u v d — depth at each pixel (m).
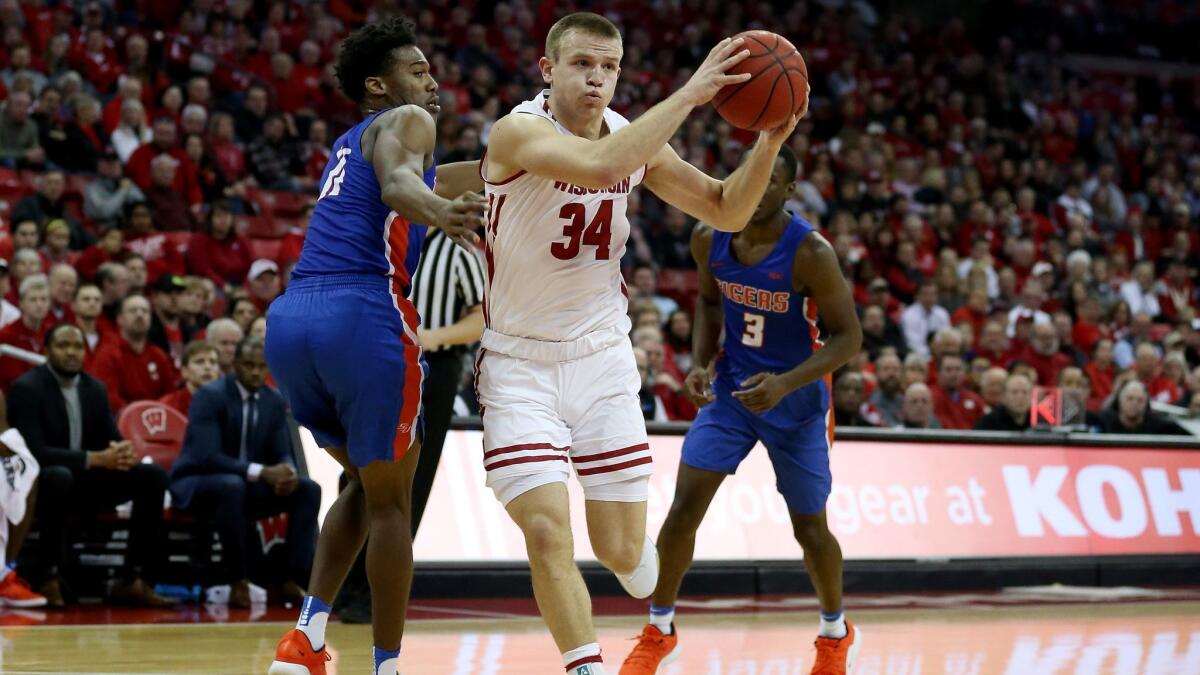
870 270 22.36
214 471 11.66
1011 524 14.56
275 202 20.77
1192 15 38.69
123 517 12.26
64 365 11.54
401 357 5.93
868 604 12.49
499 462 5.74
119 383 13.73
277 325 6.00
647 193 23.09
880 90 30.72
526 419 5.77
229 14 24.12
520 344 5.90
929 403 16.23
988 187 29.02
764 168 5.92
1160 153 32.81
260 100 21.91
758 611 11.68
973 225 25.98
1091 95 34.84
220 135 20.94
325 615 6.20
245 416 11.97
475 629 10.00
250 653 8.30
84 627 9.70
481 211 5.22
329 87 23.64
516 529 12.44
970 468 14.59
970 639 9.67
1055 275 25.33
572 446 5.97
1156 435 17.09
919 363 17.23
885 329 20.31
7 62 20.89
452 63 25.58
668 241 22.59
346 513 6.28
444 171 7.08
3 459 10.88
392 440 5.93
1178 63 38.09
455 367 9.78
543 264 5.81
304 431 12.19
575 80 5.66
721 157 25.58
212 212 18.44
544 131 5.52
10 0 21.30
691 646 9.11
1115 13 38.12
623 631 10.08
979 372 19.00
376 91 6.39
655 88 27.36
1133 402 17.23
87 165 19.23
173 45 22.36
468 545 12.13
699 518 7.54
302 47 23.78
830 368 7.39
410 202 5.43
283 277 17.86
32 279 13.66
